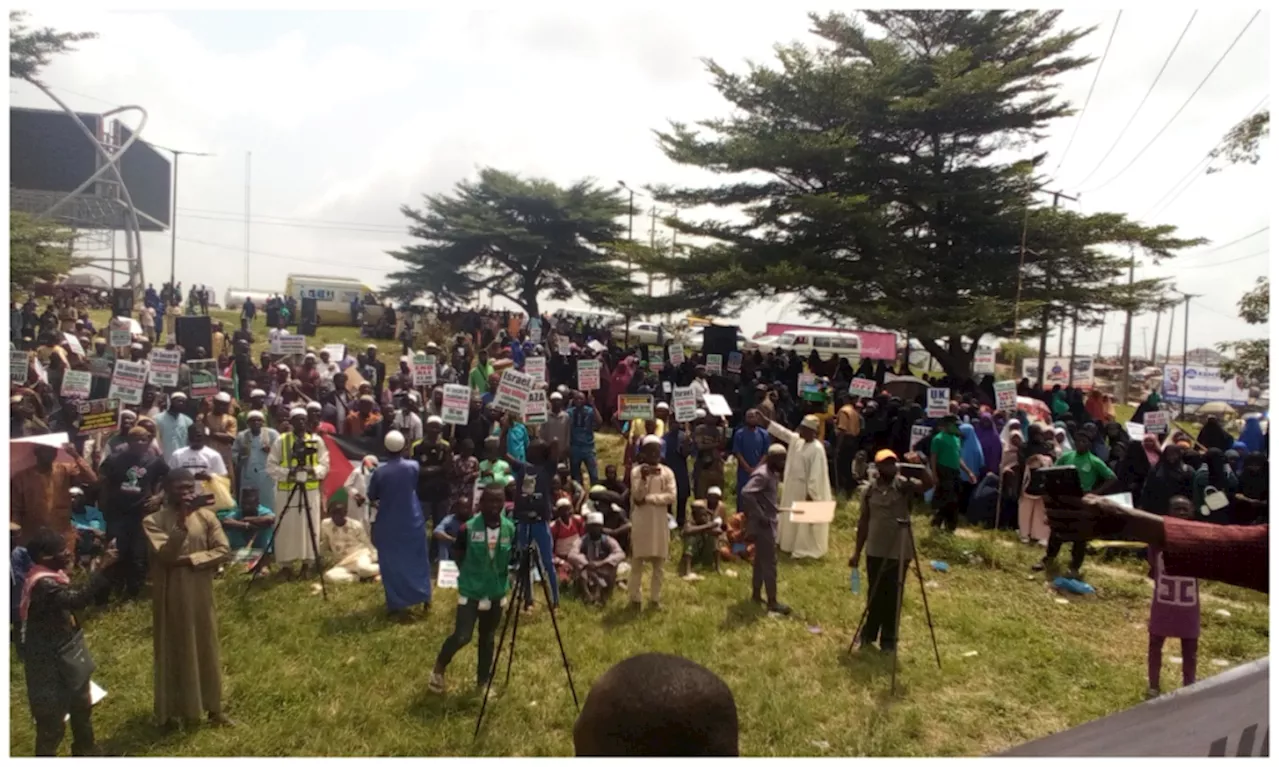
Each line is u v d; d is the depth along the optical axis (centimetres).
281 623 792
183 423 1065
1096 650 841
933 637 765
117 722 593
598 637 791
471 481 1024
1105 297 2664
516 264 5366
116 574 825
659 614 861
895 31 2858
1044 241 2606
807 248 2692
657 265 2945
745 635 810
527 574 770
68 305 2580
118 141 3594
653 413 1285
